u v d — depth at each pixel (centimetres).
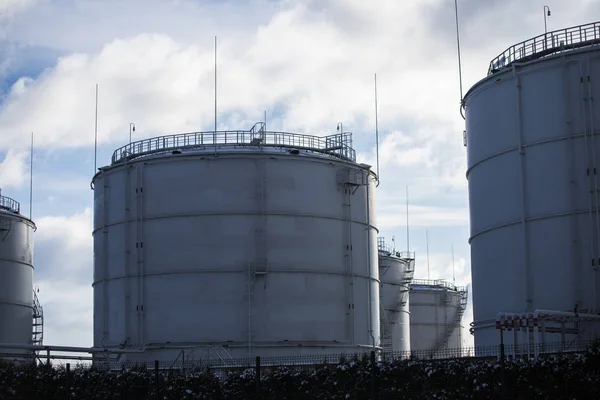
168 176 4566
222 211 4478
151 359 4422
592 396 2389
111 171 4788
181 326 4409
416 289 8125
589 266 3553
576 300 3556
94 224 4947
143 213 4591
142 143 4841
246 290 4412
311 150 4809
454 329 8225
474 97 4119
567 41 3859
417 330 8006
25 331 6372
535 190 3728
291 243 4506
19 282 6359
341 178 4712
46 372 3547
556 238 3641
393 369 2773
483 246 3984
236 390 3059
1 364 3694
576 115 3656
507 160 3856
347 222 4703
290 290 4462
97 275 4831
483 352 3909
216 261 4441
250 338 4369
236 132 4731
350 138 4988
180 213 4509
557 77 3716
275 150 4647
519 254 3759
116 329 4600
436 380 2689
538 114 3753
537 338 3491
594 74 3644
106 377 3384
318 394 2873
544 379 2502
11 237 6344
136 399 3212
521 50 3981
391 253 7331
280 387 2998
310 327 4472
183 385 3162
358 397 2745
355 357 3147
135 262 4572
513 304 3769
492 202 3928
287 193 4544
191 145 4700
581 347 3444
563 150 3662
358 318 4659
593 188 3578
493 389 2470
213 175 4516
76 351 4266
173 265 4472
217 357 4334
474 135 4109
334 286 4584
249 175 4519
